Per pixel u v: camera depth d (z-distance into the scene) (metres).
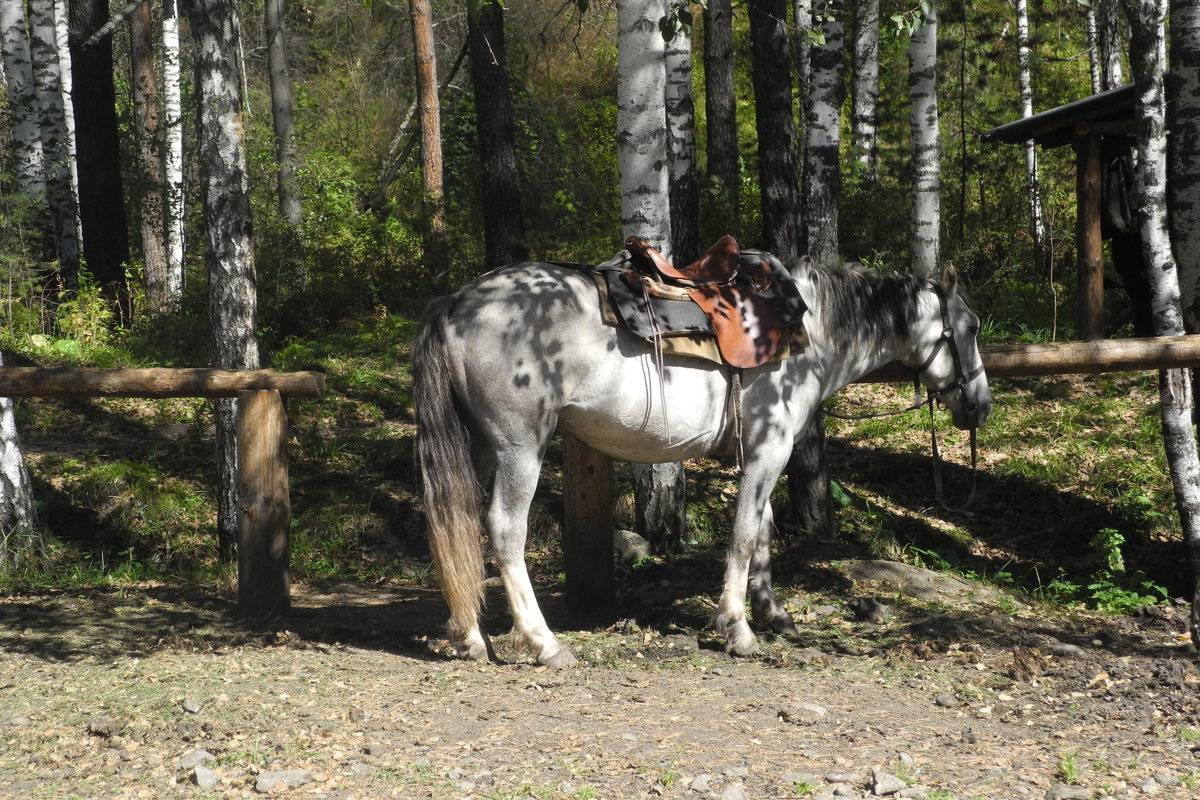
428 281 15.06
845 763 3.75
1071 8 17.66
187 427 9.77
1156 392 9.67
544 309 4.71
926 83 11.98
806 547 7.33
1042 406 9.66
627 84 6.71
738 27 21.94
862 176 14.74
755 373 5.12
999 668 5.02
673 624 5.87
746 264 5.21
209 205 6.57
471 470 4.77
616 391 4.84
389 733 4.02
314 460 8.92
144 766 3.72
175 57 17.48
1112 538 7.12
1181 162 5.55
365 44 28.45
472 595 4.90
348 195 20.22
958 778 3.63
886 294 5.56
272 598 5.89
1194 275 5.58
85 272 14.09
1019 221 15.09
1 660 5.04
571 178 19.02
